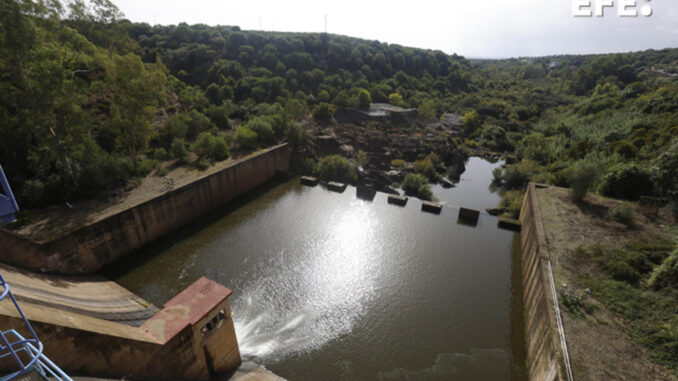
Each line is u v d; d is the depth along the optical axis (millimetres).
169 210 43688
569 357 20250
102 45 68875
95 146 41062
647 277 26719
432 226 50125
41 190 36812
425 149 82000
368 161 73875
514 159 84062
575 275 27672
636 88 98062
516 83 194625
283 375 26406
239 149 63750
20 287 23234
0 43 31406
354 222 50562
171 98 74188
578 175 40750
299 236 46062
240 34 113250
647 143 53188
